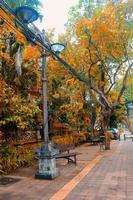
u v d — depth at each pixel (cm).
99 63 2355
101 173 1199
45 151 1104
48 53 1166
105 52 2212
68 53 2228
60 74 2106
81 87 2336
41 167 1103
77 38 2266
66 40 2300
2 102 1223
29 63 1479
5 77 1327
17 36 1227
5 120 1234
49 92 2041
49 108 2053
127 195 852
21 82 1433
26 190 922
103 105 2289
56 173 1130
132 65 2286
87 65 2266
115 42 2159
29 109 1330
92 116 2977
